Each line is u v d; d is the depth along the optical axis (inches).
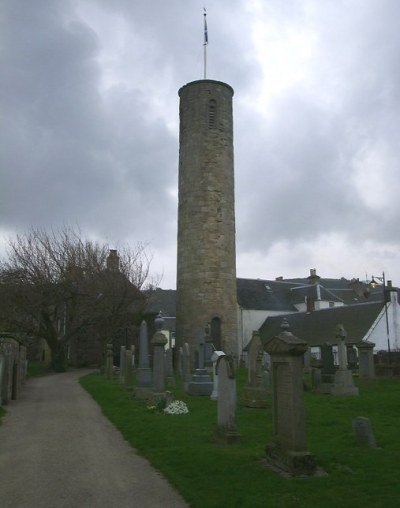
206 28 1385.3
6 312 1231.5
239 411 505.0
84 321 1347.2
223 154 1300.4
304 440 270.4
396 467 279.9
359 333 1336.1
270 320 1835.6
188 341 1226.0
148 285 1598.2
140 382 634.2
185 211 1284.4
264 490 240.2
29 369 1320.1
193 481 259.6
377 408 511.2
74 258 1363.2
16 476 279.3
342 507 217.0
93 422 465.4
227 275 1261.1
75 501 235.3
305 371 909.8
